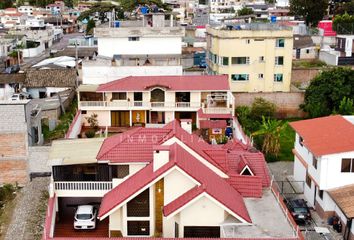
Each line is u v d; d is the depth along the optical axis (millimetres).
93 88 52906
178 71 58625
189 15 162250
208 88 51656
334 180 32281
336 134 34625
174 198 25969
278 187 37906
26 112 39344
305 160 36000
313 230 31141
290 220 24938
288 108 57562
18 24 137875
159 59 61500
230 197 26062
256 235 23797
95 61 58906
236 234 23891
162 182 26016
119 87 52250
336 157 31906
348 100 51656
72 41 102562
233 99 49312
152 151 29219
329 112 54562
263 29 61188
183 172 25109
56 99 59156
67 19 156250
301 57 85750
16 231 32125
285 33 60781
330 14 133125
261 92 58094
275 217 25797
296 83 69812
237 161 31250
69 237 26547
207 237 25438
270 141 44188
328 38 92562
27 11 167125
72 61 76875
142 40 63031
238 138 45094
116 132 51562
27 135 39375
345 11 118062
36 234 31609
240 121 51844
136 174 28438
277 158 44000
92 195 29844
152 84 51875
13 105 38594
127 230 26719
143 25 70250
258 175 30203
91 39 99625
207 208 25062
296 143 38719
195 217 25203
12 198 37469
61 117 55938
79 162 29047
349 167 32188
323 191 32594
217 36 61812
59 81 65562
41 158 39812
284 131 52250
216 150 29828
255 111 55438
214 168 28359
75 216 29891
